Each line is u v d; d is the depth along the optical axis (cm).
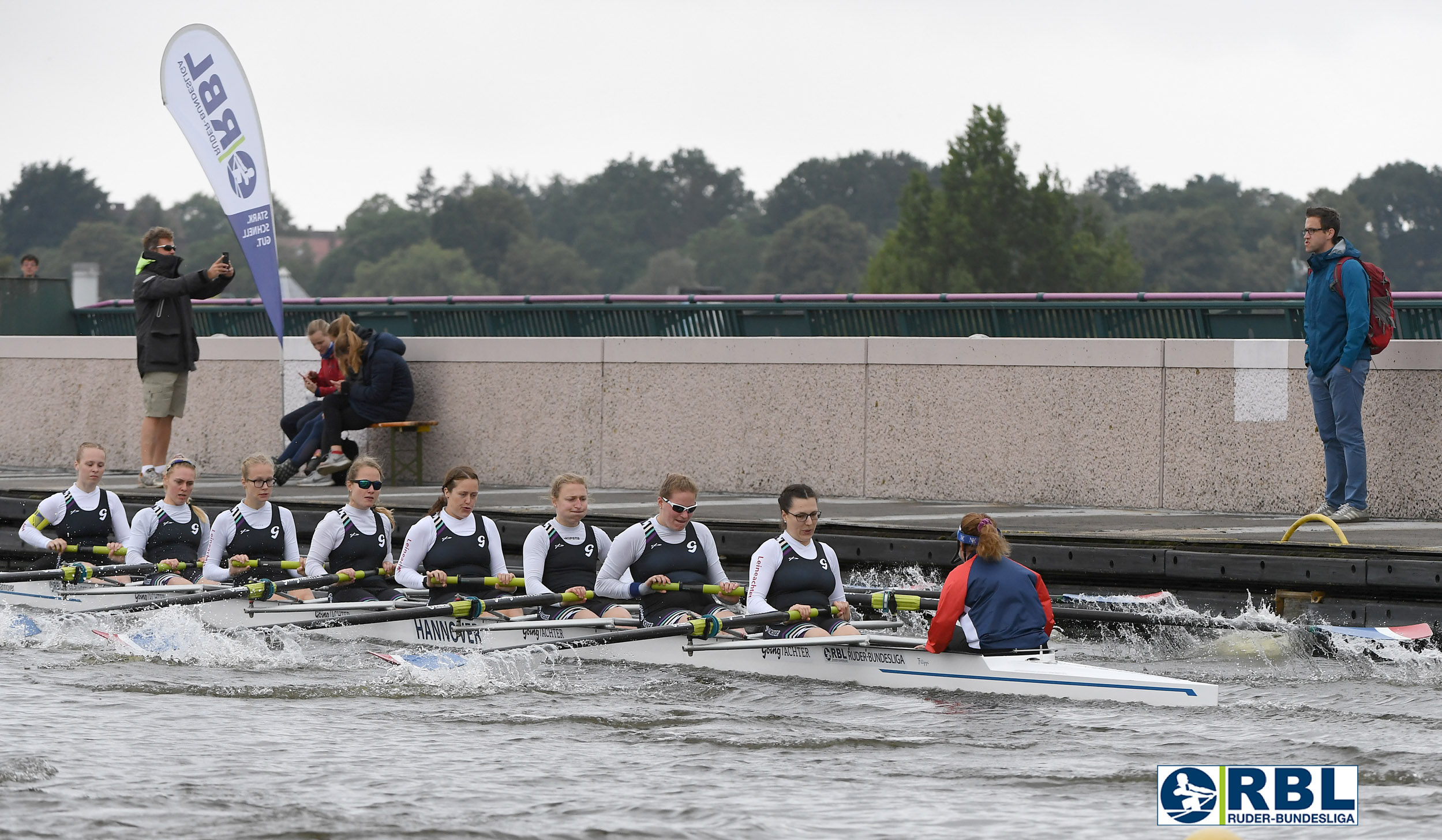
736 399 6581
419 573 4653
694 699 3769
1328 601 4197
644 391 6762
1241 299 6262
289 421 7088
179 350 6650
